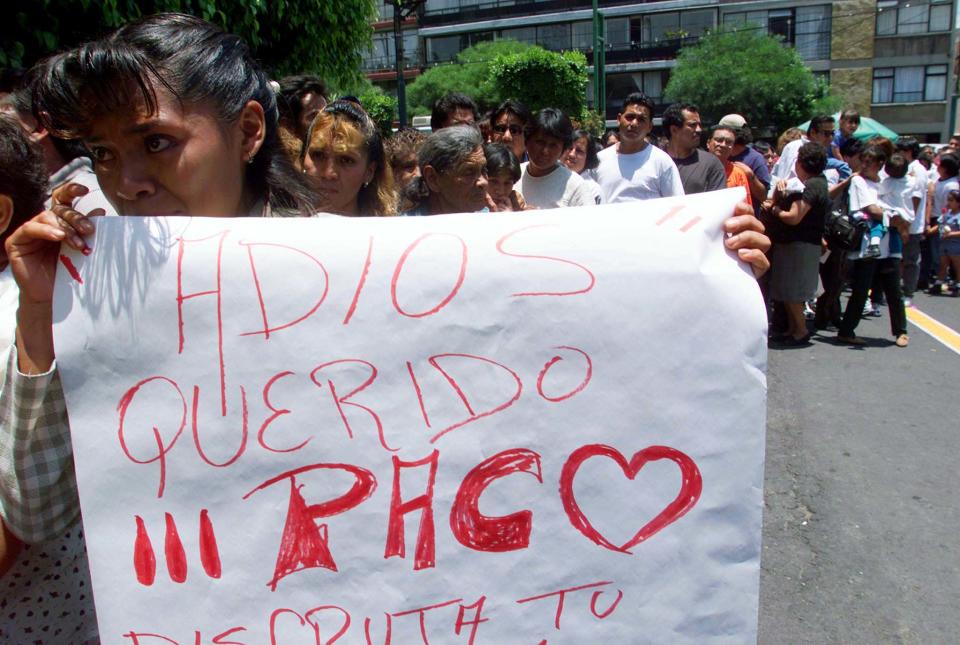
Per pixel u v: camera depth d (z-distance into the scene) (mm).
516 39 43906
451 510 1130
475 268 1125
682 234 1135
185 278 1104
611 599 1146
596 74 18000
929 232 9148
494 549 1136
